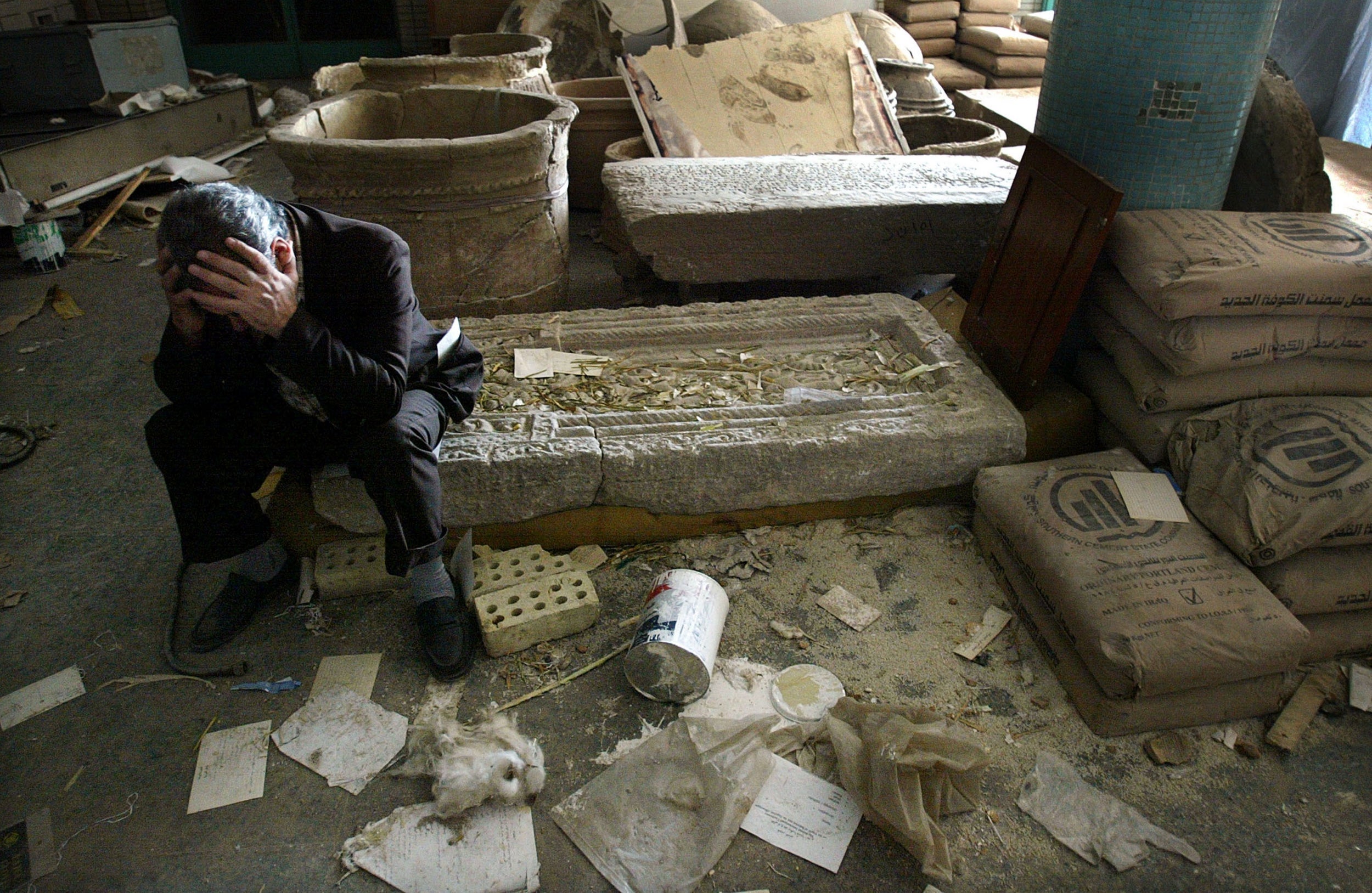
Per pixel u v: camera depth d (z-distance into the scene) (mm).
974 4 7082
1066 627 2029
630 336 3018
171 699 2072
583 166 5031
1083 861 1733
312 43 8336
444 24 6957
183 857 1728
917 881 1697
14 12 6234
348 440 2148
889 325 3131
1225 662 1891
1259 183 2816
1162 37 2457
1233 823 1806
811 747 1952
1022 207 2809
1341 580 2080
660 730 2002
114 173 5305
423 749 1920
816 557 2516
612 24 6047
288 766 1914
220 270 1618
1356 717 2051
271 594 2371
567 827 1781
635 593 2398
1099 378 2699
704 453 2412
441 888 1670
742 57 4898
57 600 2359
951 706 2064
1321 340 2275
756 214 3326
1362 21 5238
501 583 2299
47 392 3344
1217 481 2193
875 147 4754
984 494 2391
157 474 2879
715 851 1726
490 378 2785
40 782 1873
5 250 4605
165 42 6098
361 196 3051
